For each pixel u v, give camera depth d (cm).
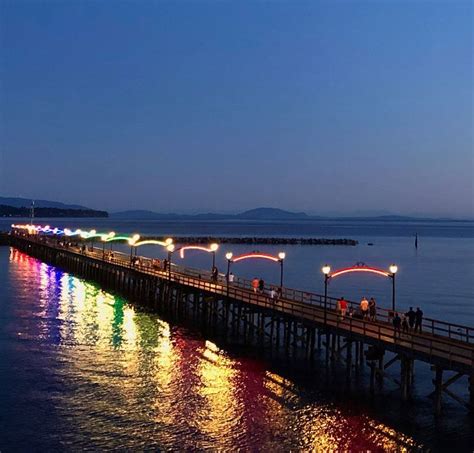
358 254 15412
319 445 2888
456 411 3294
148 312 6175
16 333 5072
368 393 3572
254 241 18975
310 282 9638
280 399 3478
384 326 3509
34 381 3775
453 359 2995
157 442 2930
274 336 5172
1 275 9144
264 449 2859
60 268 10300
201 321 5594
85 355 4400
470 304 7488
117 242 18388
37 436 2981
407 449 2838
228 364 4184
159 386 3703
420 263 13025
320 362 4259
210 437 2984
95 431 3052
